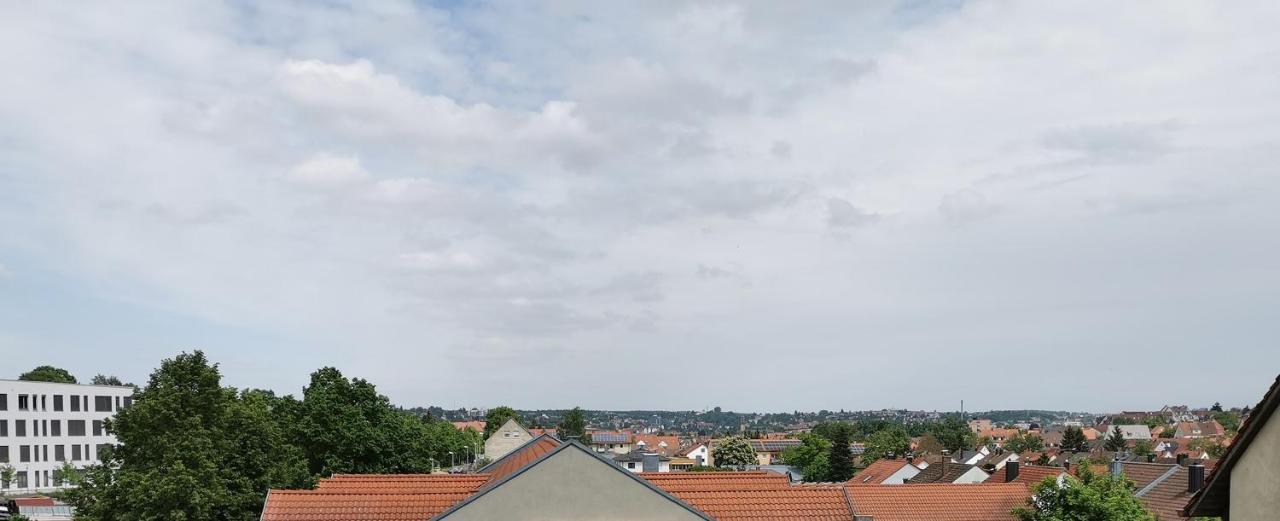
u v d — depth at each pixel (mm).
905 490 45938
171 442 34562
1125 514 30922
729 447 146750
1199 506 15375
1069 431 171375
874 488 45938
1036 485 34188
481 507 24578
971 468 70000
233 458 39219
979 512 44625
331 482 29000
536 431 159250
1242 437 14344
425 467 70000
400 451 60375
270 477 39500
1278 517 13828
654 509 25156
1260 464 14164
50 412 110250
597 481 25062
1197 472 46844
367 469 57438
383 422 59188
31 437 107688
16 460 105688
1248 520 14305
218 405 37188
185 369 36531
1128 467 56469
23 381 107625
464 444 156375
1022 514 33906
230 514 36906
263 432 41156
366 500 27438
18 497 81875
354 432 56406
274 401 58781
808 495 29078
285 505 26875
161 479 33031
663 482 29078
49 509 69812
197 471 34406
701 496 28422
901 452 156000
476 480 29328
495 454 145625
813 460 141375
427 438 74688
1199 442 142250
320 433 55844
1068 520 31734
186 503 33531
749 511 28016
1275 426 13945
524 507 24688
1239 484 14500
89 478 35781
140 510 33219
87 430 114500
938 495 45719
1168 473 52281
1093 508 31484
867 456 155875
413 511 27188
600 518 24906
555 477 24922
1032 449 169500
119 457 35500
